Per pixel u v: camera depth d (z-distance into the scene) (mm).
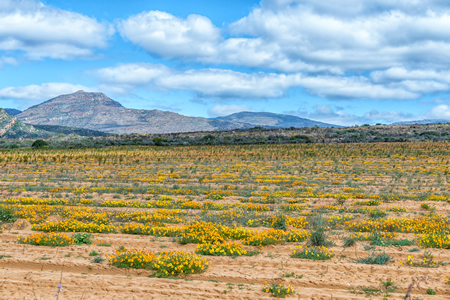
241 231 12461
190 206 18797
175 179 32344
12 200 20125
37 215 15852
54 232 12984
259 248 11086
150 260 9219
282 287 7531
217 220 15094
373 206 18984
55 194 23578
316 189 25531
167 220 15078
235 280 8312
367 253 10422
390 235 12195
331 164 42438
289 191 24281
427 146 59406
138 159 50906
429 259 9773
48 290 7523
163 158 52219
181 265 8594
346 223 14375
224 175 34281
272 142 75812
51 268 9133
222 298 7203
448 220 14852
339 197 21547
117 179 32062
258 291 7562
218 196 22016
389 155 48969
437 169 36219
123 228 13414
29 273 8555
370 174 34000
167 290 7527
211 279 8375
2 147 87312
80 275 8438
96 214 15852
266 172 36594
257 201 20516
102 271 8930
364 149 57781
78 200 20594
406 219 14625
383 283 7965
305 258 9961
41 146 79188
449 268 9062
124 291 7523
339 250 10781
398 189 25375
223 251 10375
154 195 23172
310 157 49594
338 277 8375
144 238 12305
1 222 14766
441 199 20922
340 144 67438
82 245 11305
